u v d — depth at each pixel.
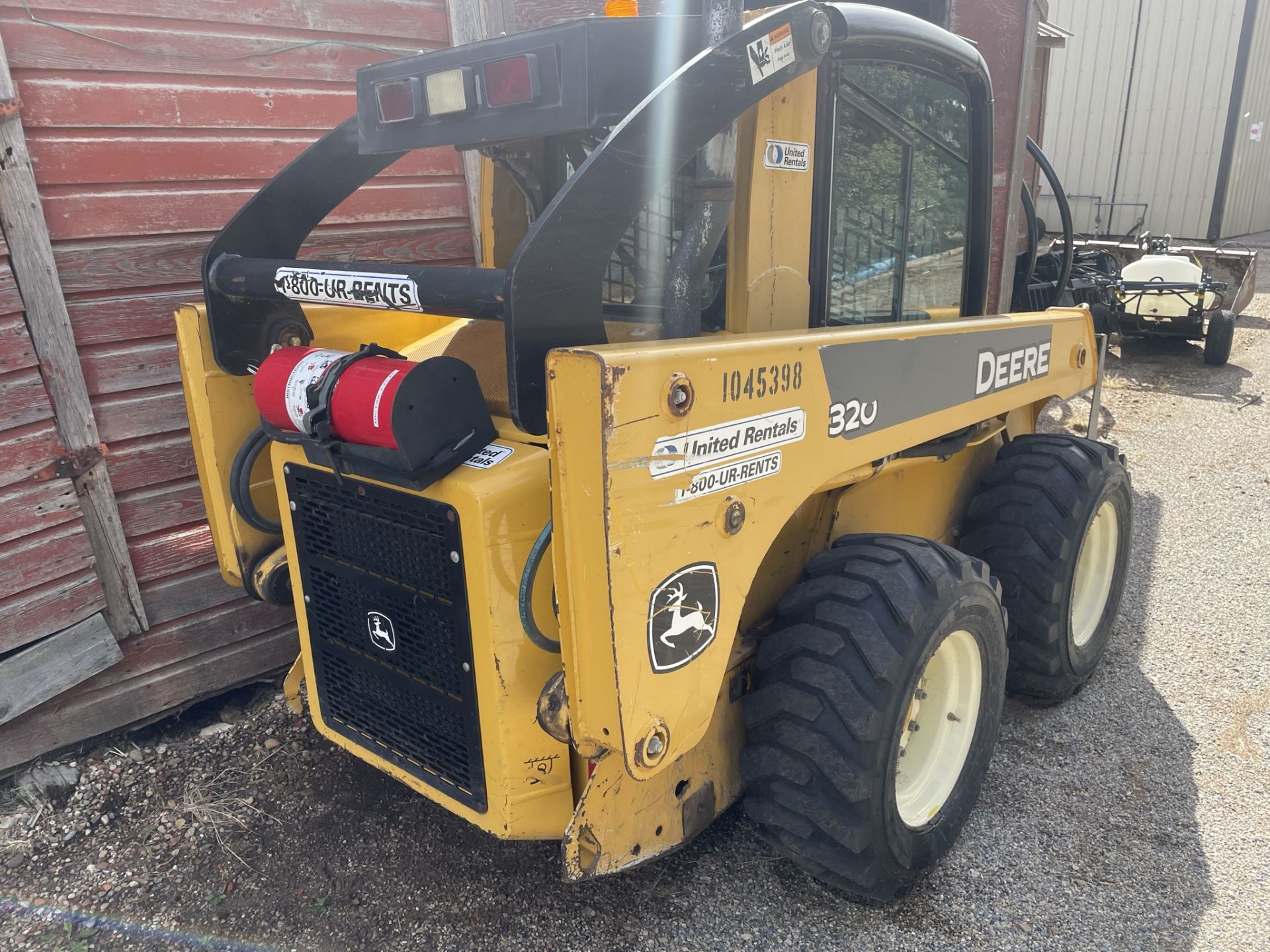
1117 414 6.53
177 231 2.96
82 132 2.74
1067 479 2.96
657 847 1.98
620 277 2.32
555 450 1.51
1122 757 2.87
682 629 1.67
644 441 1.51
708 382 1.62
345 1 3.22
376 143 2.02
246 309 2.29
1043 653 2.95
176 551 3.09
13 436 2.71
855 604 2.08
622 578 1.52
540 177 2.38
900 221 2.43
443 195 3.62
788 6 1.82
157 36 2.84
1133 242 9.70
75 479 2.85
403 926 2.29
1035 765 2.84
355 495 1.94
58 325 2.73
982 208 2.70
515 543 1.74
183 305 2.29
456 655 1.86
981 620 2.30
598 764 1.75
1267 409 6.56
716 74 1.69
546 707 1.72
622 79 1.68
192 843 2.63
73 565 2.86
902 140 2.34
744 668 2.23
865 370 2.04
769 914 2.27
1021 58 5.91
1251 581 4.02
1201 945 2.16
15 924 2.37
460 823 2.68
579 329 1.66
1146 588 3.98
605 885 2.38
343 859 2.54
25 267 2.65
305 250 3.32
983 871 2.41
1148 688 3.26
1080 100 14.14
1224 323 7.56
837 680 2.01
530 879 2.43
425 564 1.85
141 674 3.09
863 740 1.98
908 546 2.23
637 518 1.53
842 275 2.29
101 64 2.75
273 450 2.13
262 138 3.11
